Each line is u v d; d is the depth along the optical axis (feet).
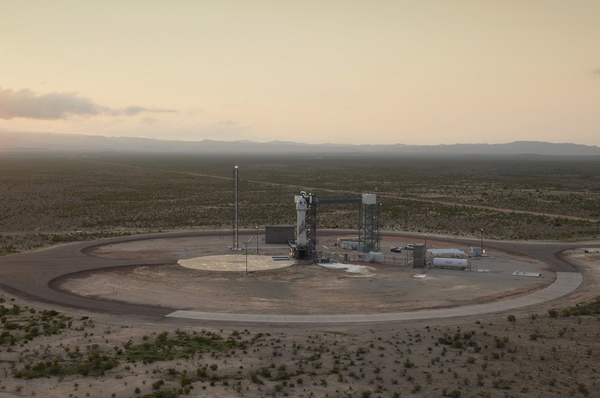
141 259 232.94
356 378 106.73
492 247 270.26
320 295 176.04
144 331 136.98
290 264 225.56
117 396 98.02
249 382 104.53
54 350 121.19
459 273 210.79
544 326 141.08
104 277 199.31
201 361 115.44
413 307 162.40
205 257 238.89
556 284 191.52
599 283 193.06
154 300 168.45
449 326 142.61
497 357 118.32
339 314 154.30
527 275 205.98
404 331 137.80
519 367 112.88
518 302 167.84
